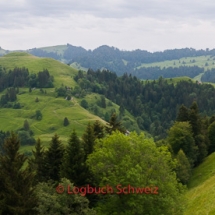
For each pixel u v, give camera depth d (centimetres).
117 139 4341
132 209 4000
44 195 3503
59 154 5491
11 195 3475
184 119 10031
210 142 10394
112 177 3991
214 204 4641
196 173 8756
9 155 3766
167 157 4431
